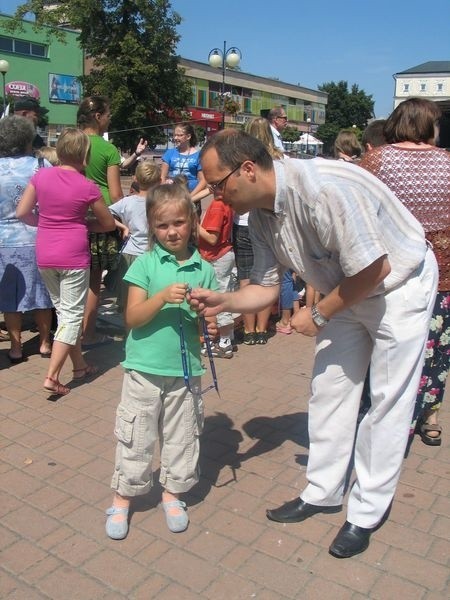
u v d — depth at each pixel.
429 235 3.20
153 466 3.29
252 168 2.26
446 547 2.68
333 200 2.15
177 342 2.64
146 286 2.67
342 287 2.28
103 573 2.49
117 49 36.25
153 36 36.00
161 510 2.92
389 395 2.48
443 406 4.17
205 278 2.74
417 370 2.49
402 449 2.57
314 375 2.74
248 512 2.92
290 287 5.63
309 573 2.50
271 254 2.69
